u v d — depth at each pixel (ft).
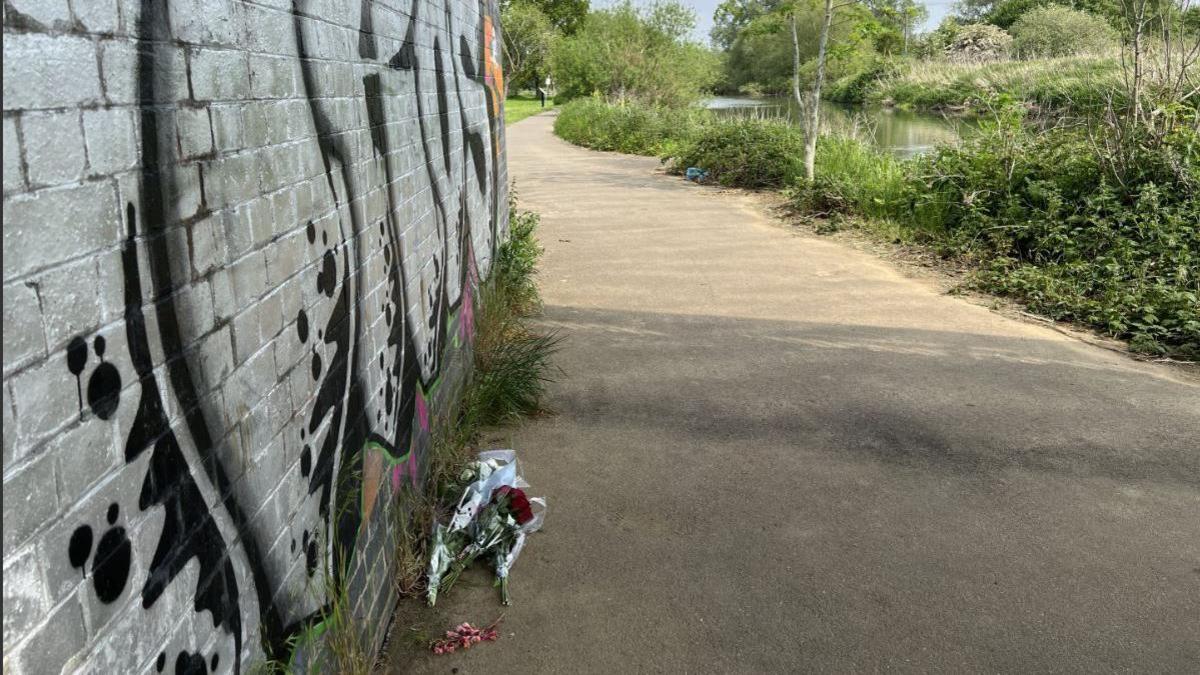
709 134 55.67
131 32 4.64
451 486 12.91
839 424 16.19
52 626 3.94
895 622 10.40
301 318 7.20
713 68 107.76
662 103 100.94
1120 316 22.09
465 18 17.33
